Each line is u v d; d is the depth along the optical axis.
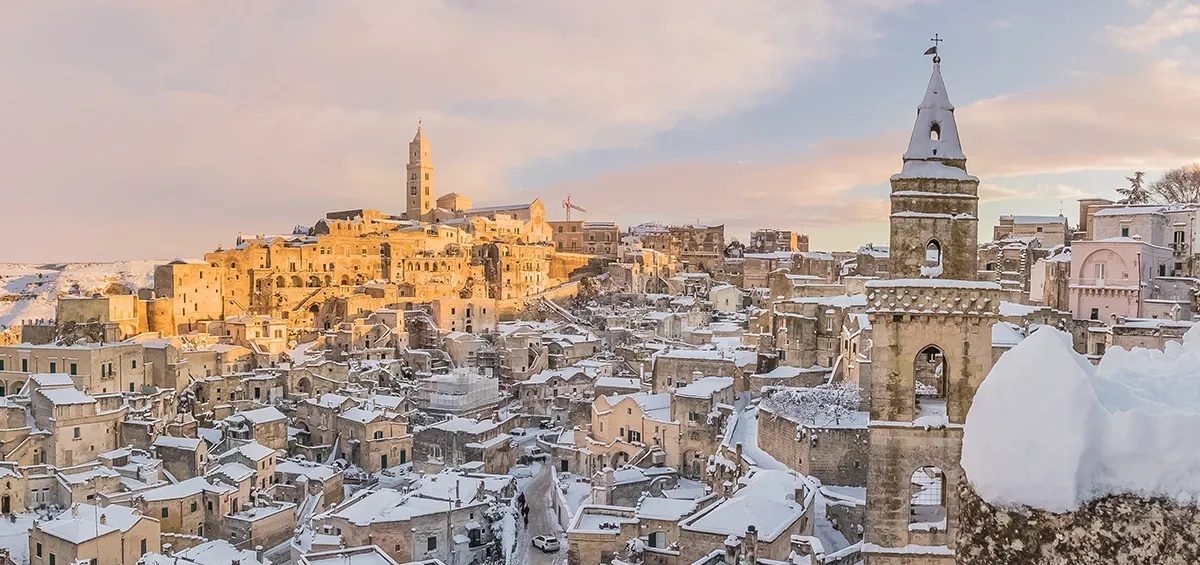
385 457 139.00
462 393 158.38
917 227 43.00
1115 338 82.44
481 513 100.88
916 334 42.38
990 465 17.59
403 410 150.75
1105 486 16.31
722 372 124.62
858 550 59.09
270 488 119.44
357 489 127.56
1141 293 96.88
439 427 135.88
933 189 43.06
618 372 169.25
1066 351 17.77
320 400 150.88
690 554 65.25
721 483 88.94
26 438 112.25
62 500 107.56
